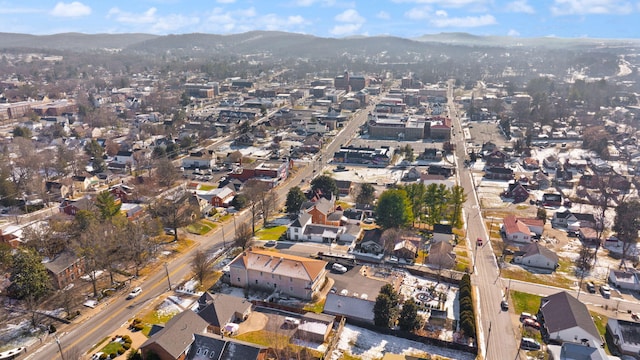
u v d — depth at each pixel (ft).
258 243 407.64
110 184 585.63
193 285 333.42
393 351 260.42
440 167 624.18
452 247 392.06
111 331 276.82
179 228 435.94
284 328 280.92
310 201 479.00
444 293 322.55
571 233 428.56
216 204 502.38
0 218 467.11
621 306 307.58
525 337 268.82
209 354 239.50
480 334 274.16
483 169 644.69
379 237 395.75
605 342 268.21
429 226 450.71
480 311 298.35
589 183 561.02
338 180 576.61
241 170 609.01
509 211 488.02
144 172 627.87
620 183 549.13
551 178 599.16
